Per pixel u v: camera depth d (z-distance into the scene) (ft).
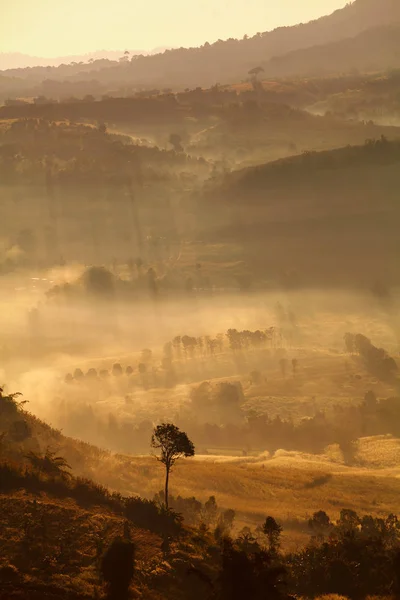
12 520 179.73
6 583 150.41
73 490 205.36
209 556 184.44
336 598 184.85
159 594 160.86
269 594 139.44
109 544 161.58
